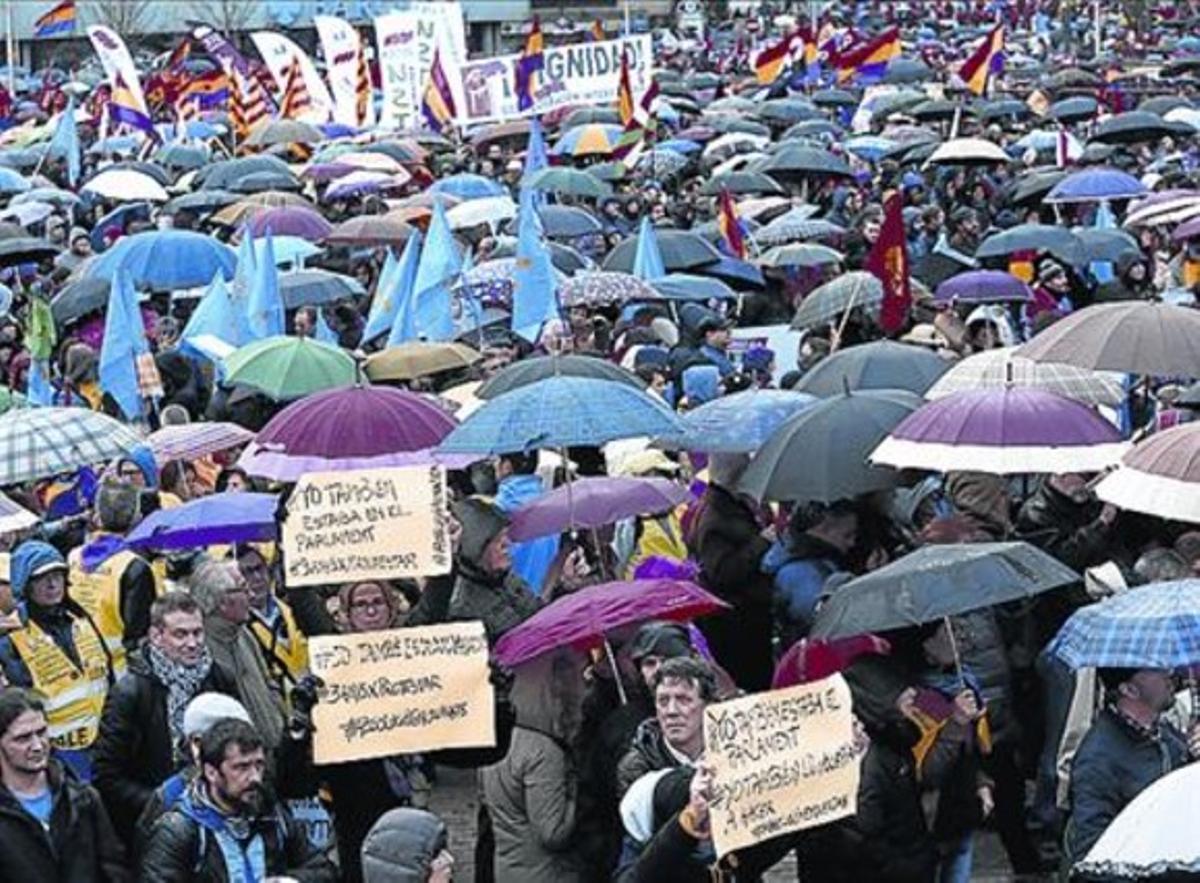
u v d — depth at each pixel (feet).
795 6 286.87
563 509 33.78
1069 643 27.07
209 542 33.73
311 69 124.06
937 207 85.76
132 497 36.06
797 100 129.59
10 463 35.96
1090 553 35.19
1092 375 39.19
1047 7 250.98
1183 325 37.96
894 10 267.80
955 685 28.58
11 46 177.17
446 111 111.65
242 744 25.09
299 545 28.84
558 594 34.47
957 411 33.63
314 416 34.40
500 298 60.34
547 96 108.68
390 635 27.43
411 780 31.99
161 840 25.17
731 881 24.34
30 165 112.16
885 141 110.73
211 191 89.97
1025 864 35.32
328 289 62.69
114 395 48.96
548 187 86.89
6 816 25.68
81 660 32.48
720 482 37.63
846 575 33.30
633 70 104.88
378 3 261.44
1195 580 27.81
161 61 188.96
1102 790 26.91
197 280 62.85
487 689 27.53
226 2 253.03
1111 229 71.36
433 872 23.08
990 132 114.73
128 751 29.19
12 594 32.89
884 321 46.19
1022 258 72.08
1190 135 109.40
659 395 49.90
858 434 34.73
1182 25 246.06
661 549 39.58
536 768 28.71
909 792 27.35
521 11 292.40
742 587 37.17
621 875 24.82
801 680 27.78
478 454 33.88
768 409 37.83
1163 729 27.84
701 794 23.11
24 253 74.84
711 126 119.14
